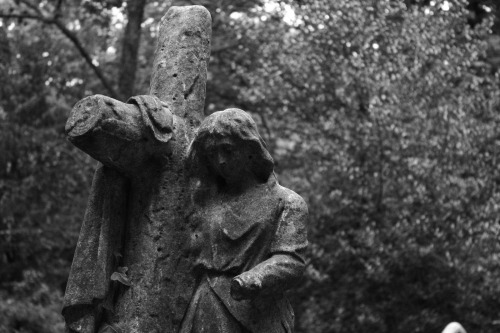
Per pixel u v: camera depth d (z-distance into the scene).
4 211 18.08
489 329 17.11
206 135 5.73
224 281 5.70
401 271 17.00
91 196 5.82
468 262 16.75
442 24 17.03
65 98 19.20
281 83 18.09
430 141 16.91
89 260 5.72
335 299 17.03
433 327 17.09
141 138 5.71
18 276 18.16
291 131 18.38
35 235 18.14
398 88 17.09
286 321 5.79
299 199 5.84
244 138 5.70
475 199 16.86
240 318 5.64
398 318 17.20
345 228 17.11
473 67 18.27
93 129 5.57
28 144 18.41
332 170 17.31
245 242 5.73
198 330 5.67
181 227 5.81
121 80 17.98
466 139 16.84
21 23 18.59
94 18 19.58
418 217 16.88
